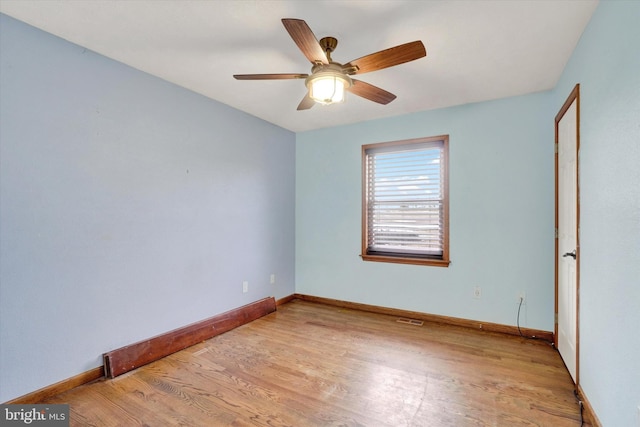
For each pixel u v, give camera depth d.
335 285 3.91
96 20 1.80
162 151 2.56
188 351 2.59
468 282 3.14
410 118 3.42
